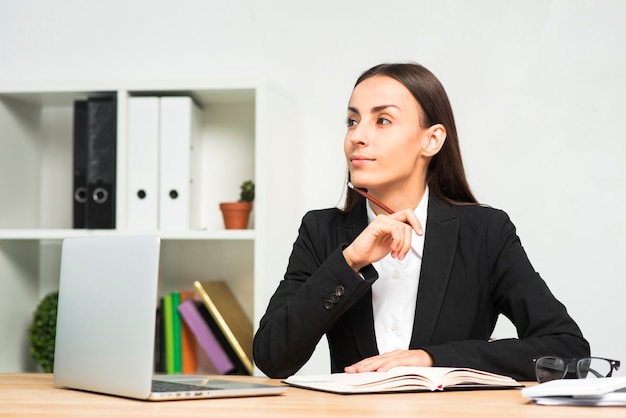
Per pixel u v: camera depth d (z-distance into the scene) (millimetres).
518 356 1457
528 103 2859
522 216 2842
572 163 2830
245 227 2775
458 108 2893
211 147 3002
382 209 1697
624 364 2773
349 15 2977
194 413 1018
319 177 2957
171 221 2734
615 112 2822
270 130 2713
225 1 3043
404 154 1623
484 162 2865
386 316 1646
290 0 3010
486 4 2898
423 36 2932
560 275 2818
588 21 2850
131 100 2768
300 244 1773
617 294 2793
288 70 2998
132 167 2752
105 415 1005
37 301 3041
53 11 3119
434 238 1662
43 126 3109
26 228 3012
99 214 2732
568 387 1115
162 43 3068
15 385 1454
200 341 2699
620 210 2801
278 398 1185
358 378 1304
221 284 2912
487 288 1688
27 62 3119
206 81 2715
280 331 1517
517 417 994
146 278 1178
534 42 2869
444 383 1268
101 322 1271
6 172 2908
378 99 1616
